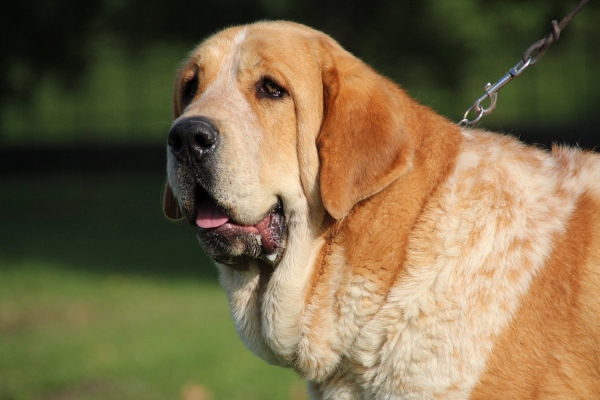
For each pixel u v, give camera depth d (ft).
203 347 51.90
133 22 140.05
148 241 99.09
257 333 26.17
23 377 46.47
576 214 23.06
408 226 23.48
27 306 66.08
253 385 44.65
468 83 169.68
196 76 27.40
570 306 21.90
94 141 184.65
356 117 24.56
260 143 24.93
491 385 21.67
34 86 172.35
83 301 67.36
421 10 131.44
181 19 133.80
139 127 197.77
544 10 126.72
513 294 22.08
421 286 22.70
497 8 139.85
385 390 23.07
